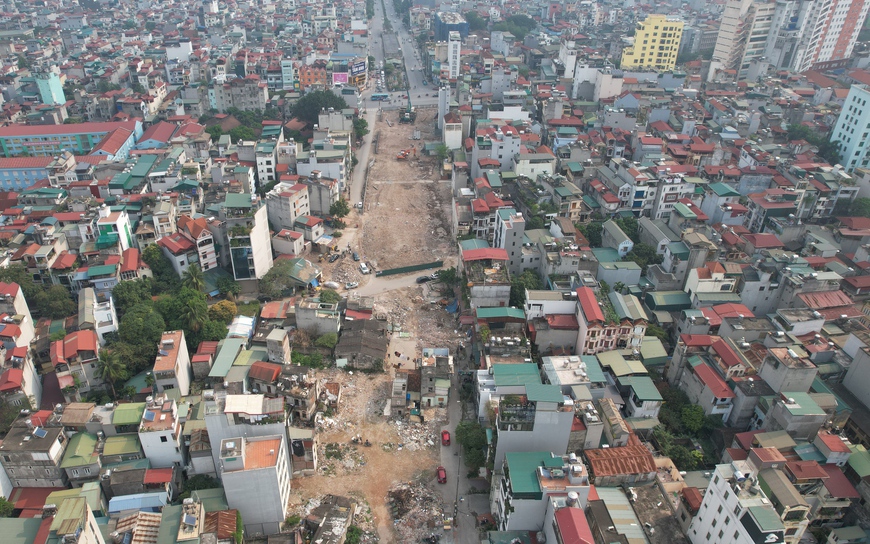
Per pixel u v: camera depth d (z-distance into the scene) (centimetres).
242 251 14762
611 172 19038
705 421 11156
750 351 11775
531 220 17088
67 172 18538
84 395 11962
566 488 8562
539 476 8725
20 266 13925
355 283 15900
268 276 15325
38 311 13938
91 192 17750
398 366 13150
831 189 17212
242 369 12050
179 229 15888
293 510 9919
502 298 13862
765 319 12725
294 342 13388
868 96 19550
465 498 10238
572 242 15288
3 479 9519
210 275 15462
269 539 9144
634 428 10881
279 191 17538
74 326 13300
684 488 9262
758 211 16838
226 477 8838
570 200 17562
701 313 12706
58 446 9762
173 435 9869
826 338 12375
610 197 17738
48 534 7712
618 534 8388
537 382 10712
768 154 19950
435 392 11912
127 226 15800
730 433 10781
